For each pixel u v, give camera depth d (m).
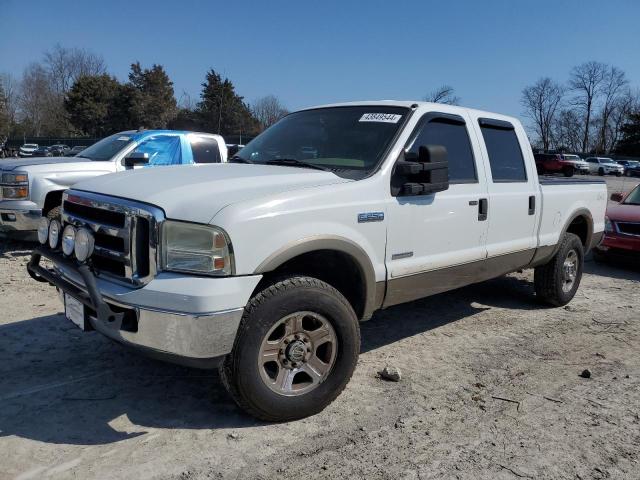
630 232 8.92
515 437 3.46
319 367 3.55
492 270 5.09
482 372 4.45
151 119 71.81
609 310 6.48
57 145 53.03
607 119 86.50
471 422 3.62
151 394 3.84
